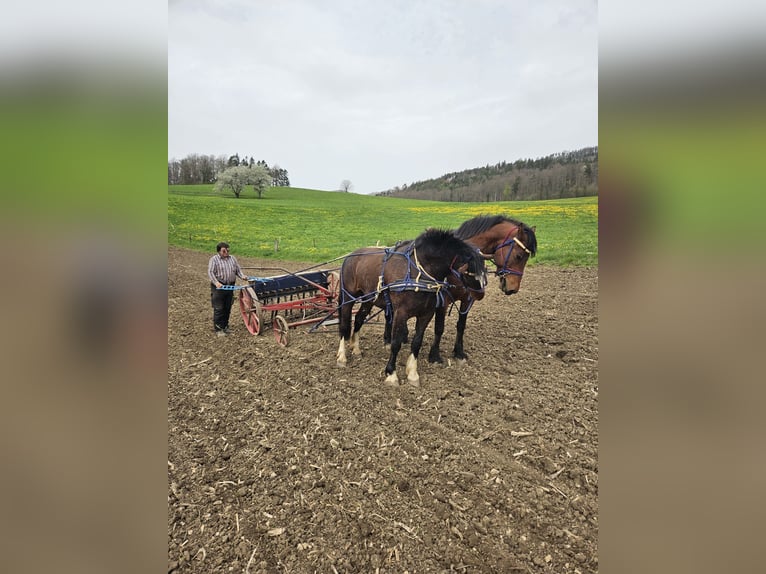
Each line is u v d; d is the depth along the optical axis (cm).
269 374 595
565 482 353
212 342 745
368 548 294
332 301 796
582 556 280
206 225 3108
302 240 2561
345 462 388
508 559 281
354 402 503
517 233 601
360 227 3119
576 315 862
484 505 329
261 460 394
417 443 414
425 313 538
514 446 403
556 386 529
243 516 325
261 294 786
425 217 3738
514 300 1016
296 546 297
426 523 314
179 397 527
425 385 544
